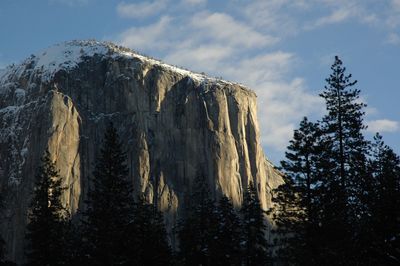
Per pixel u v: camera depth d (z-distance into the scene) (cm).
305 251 5003
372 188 4162
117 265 5572
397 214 3988
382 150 4438
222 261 6359
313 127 5009
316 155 4950
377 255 4006
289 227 5181
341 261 4425
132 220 5856
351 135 4809
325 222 4884
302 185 5022
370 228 4050
